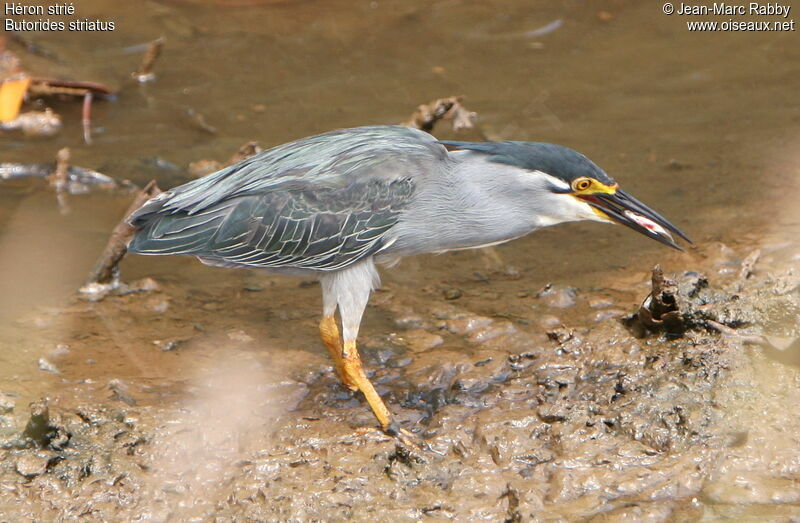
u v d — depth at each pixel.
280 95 17.94
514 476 9.15
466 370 10.94
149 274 13.38
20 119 16.98
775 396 9.69
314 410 10.47
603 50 19.41
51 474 9.20
